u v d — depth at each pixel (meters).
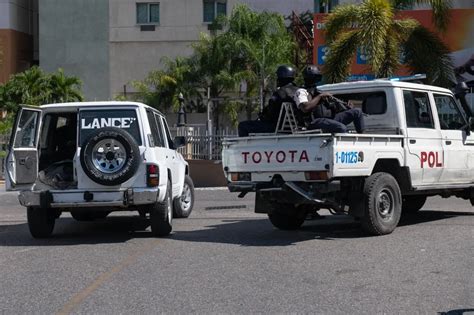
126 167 10.24
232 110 32.69
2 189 24.05
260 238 10.64
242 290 7.20
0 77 39.78
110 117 10.77
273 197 10.08
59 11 39.44
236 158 10.46
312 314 6.26
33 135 10.83
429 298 6.74
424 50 23.27
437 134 11.48
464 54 27.09
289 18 35.72
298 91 10.23
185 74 33.91
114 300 6.91
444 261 8.42
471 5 32.31
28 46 41.88
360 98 11.32
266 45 30.84
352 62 24.44
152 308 6.58
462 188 12.19
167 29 39.06
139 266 8.57
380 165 10.75
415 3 24.28
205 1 38.81
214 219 13.44
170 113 34.84
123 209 10.98
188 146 23.47
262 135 10.29
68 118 11.72
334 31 23.12
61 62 39.53
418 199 13.12
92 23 39.38
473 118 12.00
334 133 9.53
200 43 33.91
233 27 31.84
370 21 22.25
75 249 9.98
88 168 10.22
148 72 38.97
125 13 39.31
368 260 8.56
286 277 7.75
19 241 10.94
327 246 9.66
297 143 9.80
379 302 6.62
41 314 6.47
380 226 10.29
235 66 31.89
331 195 10.08
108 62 39.41
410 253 8.95
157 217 10.78
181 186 13.05
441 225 11.48
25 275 8.21
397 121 10.80
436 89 11.71
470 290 7.02
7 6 39.81
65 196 10.44
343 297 6.83
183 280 7.72
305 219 11.80
